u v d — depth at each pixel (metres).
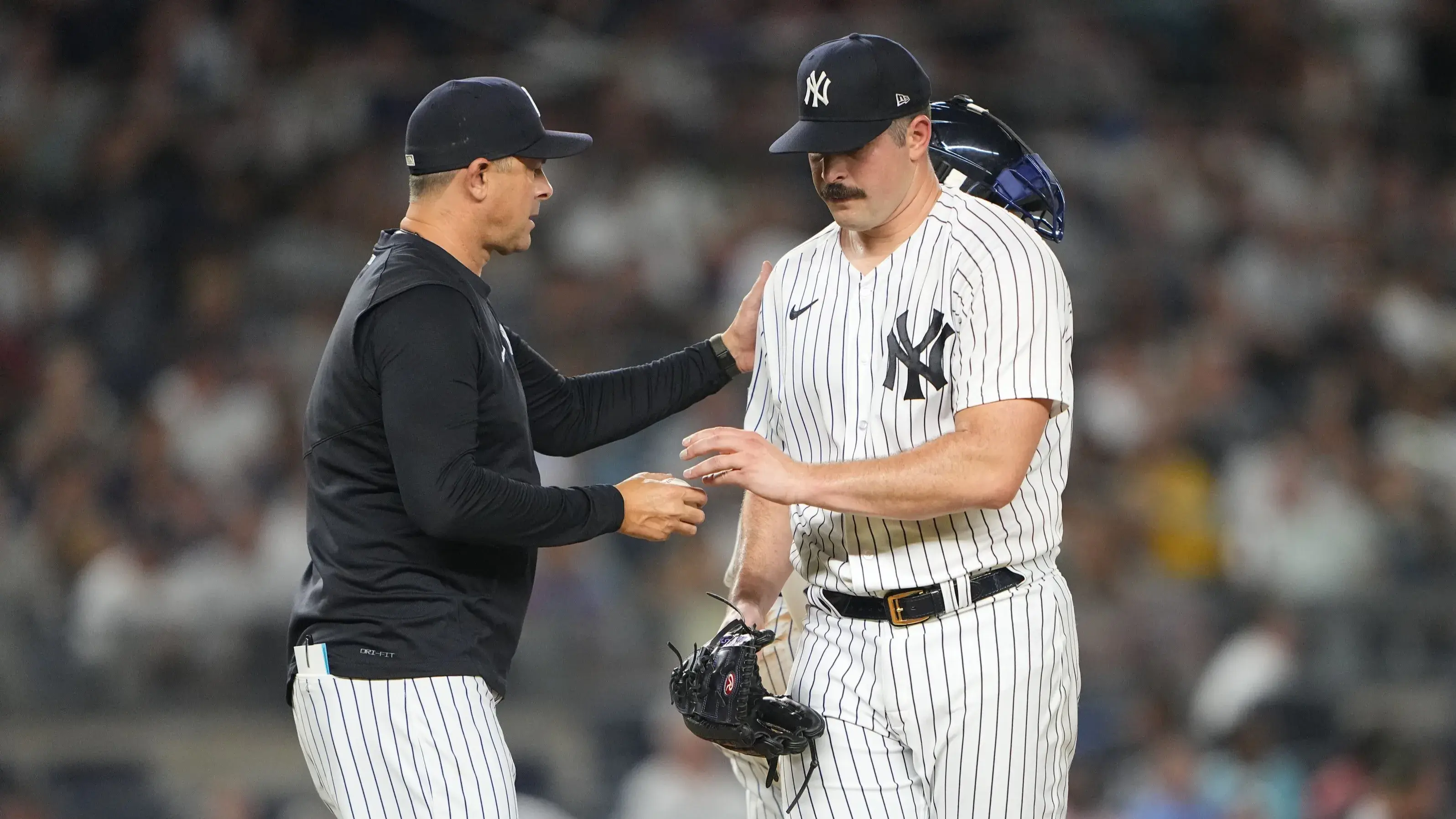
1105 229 42.50
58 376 36.00
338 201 40.81
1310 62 46.66
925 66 42.78
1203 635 33.03
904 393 12.43
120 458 34.91
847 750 12.90
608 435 14.52
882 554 12.61
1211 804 29.39
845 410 12.74
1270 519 36.03
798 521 13.30
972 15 43.59
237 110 41.12
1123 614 33.22
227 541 32.94
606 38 42.62
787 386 13.16
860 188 12.26
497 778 12.53
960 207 12.61
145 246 39.19
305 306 38.56
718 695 12.75
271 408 35.91
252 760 31.30
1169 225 42.78
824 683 13.01
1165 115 44.53
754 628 13.32
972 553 12.50
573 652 31.45
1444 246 45.03
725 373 14.93
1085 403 38.47
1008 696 12.52
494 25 42.03
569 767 30.80
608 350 36.06
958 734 12.58
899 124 12.23
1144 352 39.88
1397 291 43.44
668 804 28.53
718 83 42.66
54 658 31.30
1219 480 37.34
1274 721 31.41
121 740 30.89
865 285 12.72
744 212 41.50
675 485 12.92
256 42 41.84
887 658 12.66
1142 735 30.45
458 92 12.78
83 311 37.91
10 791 30.11
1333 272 43.28
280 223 40.25
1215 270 42.34
